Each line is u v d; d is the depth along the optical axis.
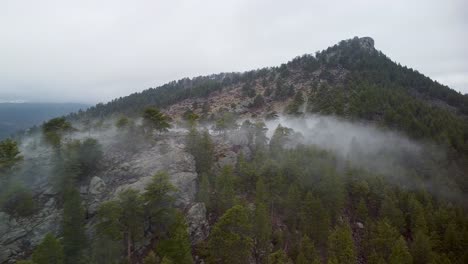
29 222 48.91
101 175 59.50
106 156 64.81
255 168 59.56
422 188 70.31
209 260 41.41
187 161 62.94
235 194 54.72
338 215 58.06
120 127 71.25
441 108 123.31
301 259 43.00
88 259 37.66
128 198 41.38
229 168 56.38
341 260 45.06
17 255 44.69
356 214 61.69
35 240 46.44
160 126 72.06
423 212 60.00
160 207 44.34
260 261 45.22
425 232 55.75
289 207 53.03
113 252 37.97
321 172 62.06
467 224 60.00
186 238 40.34
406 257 46.53
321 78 158.25
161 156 64.19
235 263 39.94
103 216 40.06
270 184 54.81
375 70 152.00
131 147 68.81
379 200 65.44
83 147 59.41
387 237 50.78
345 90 129.00
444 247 54.03
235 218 41.47
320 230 50.34
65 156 56.72
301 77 166.00
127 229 41.47
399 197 65.88
